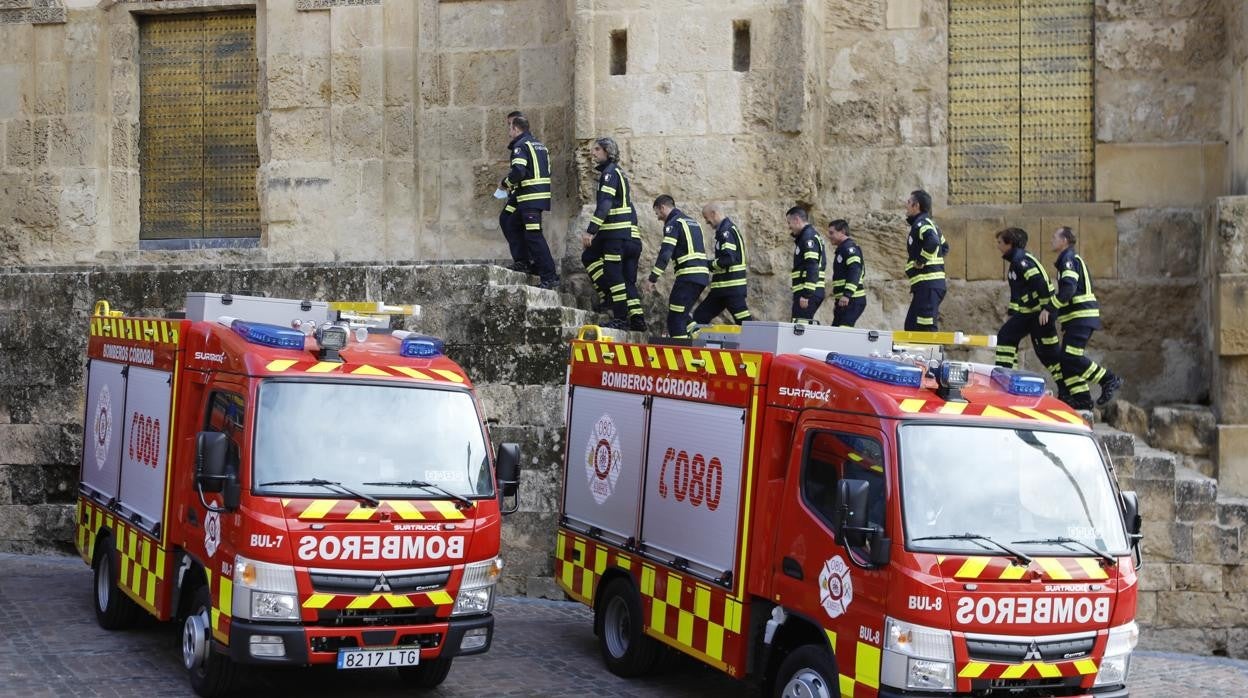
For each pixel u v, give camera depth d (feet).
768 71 57.47
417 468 32.96
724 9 57.82
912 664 26.63
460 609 32.81
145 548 37.81
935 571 26.91
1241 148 54.85
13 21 70.28
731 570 32.24
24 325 56.44
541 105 65.05
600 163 54.65
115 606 40.96
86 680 35.14
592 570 39.19
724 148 57.82
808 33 57.52
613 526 38.34
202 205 70.44
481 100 65.77
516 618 45.21
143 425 39.37
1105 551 28.53
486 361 50.24
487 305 50.44
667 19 58.29
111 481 42.19
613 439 38.68
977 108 61.00
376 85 66.39
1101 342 59.00
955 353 60.03
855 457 28.89
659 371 36.58
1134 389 58.54
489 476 33.94
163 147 70.90
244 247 69.21
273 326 34.47
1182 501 46.60
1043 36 60.44
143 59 70.95
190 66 70.64
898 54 61.26
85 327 55.93
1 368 56.59
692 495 34.42
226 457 32.50
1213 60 58.18
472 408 34.55
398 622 32.04
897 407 28.40
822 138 61.67
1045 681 27.63
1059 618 27.63
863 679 27.48
